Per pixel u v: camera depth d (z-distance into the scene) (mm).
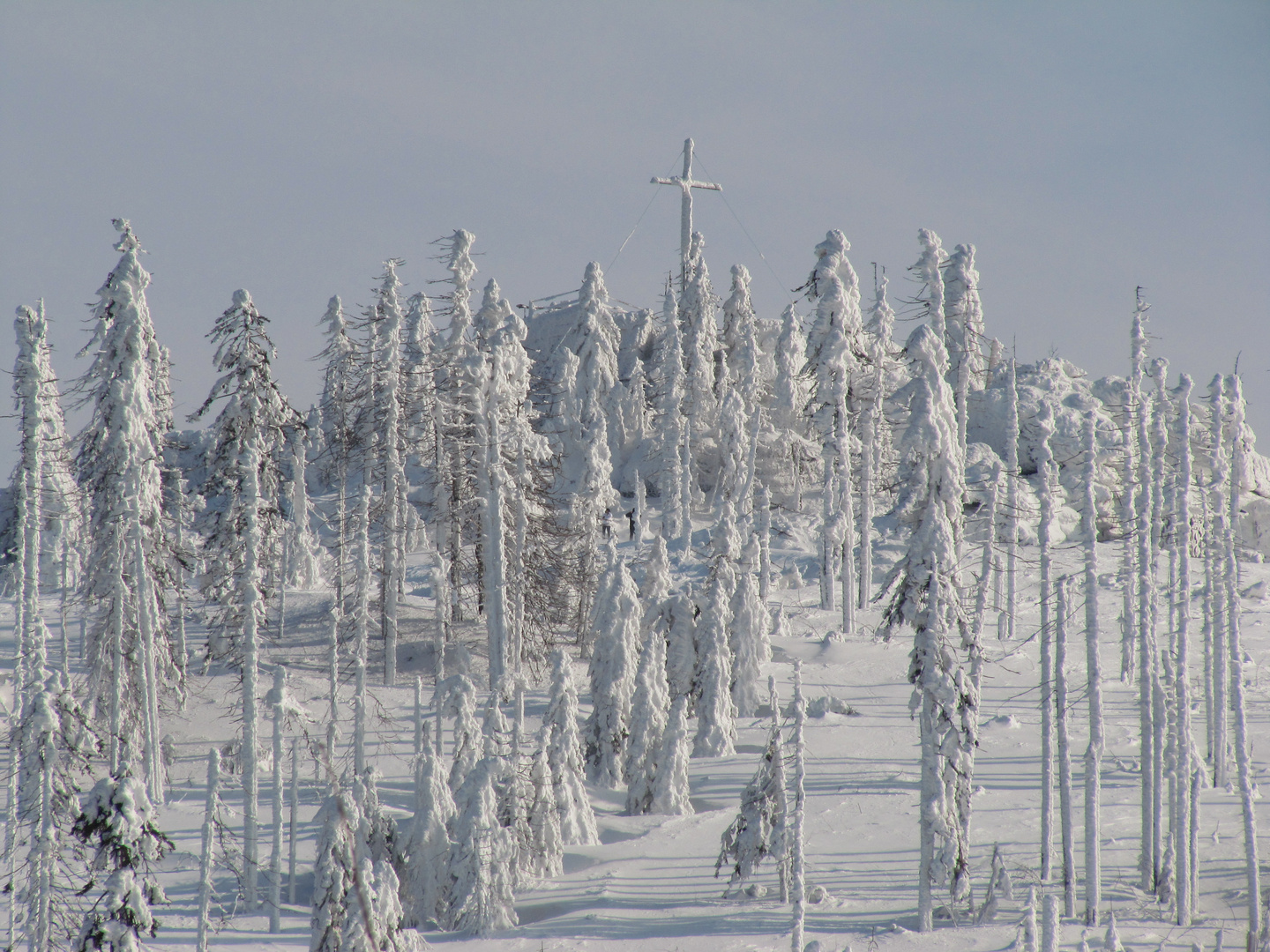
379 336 101500
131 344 68188
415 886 55875
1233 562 69125
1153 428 77125
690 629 80750
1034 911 45656
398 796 69125
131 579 71250
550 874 60094
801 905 45344
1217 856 56625
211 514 77250
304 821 67625
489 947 50375
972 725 51031
